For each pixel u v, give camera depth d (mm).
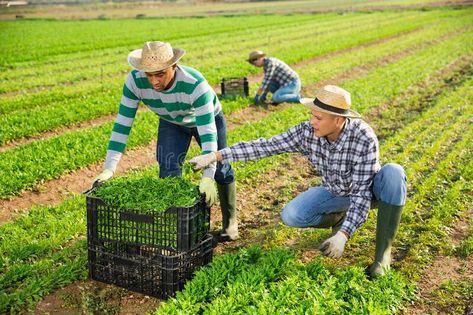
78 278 5797
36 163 9602
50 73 20625
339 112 5055
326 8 65500
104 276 5586
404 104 14727
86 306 5258
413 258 6234
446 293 5566
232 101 14453
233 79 16172
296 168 9844
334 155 5402
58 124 12820
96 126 12461
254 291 5137
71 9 81000
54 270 5906
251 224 7430
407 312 5254
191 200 5102
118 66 22016
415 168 9414
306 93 16547
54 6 89812
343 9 61250
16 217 7863
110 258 5477
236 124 13086
